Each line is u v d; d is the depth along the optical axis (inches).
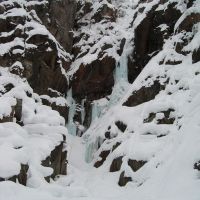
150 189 349.4
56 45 579.5
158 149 402.9
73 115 629.0
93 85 637.9
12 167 316.5
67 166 491.5
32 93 517.0
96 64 635.5
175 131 408.8
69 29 672.4
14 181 314.0
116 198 350.3
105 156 506.6
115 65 642.8
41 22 610.5
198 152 339.9
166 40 560.7
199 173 319.9
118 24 715.4
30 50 545.3
